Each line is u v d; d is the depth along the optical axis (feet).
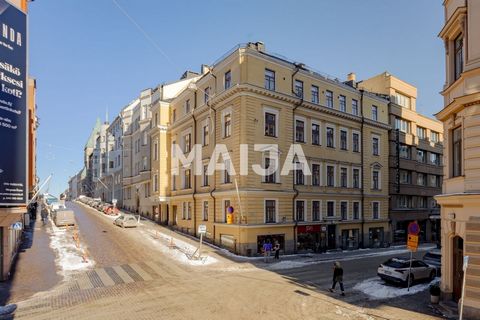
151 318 40.68
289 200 97.14
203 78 110.52
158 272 65.31
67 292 51.34
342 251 107.55
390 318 42.04
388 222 131.23
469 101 43.60
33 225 122.11
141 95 167.43
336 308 45.83
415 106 153.69
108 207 168.25
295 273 68.44
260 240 89.66
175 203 127.44
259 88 91.40
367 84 148.66
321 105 107.96
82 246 86.89
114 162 231.50
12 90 45.75
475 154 43.11
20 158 46.68
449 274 47.21
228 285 56.54
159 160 137.39
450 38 50.98
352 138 120.26
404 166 142.00
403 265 59.67
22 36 47.50
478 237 41.45
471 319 40.73
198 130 112.68
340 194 112.88
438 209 161.27
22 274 61.41
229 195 92.89
